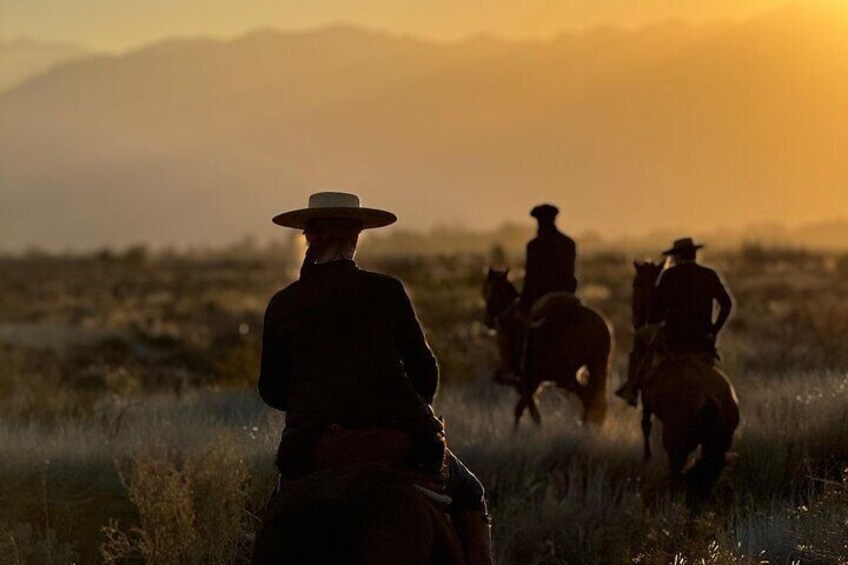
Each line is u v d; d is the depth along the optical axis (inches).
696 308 569.9
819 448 595.2
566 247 723.4
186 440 625.0
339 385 298.8
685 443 546.6
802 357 1070.4
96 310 2701.8
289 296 311.1
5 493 531.8
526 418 762.8
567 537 492.1
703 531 435.5
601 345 708.7
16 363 1321.4
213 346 1633.9
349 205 313.6
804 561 422.0
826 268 3836.1
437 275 3814.0
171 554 424.5
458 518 320.8
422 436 300.7
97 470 565.0
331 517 287.3
